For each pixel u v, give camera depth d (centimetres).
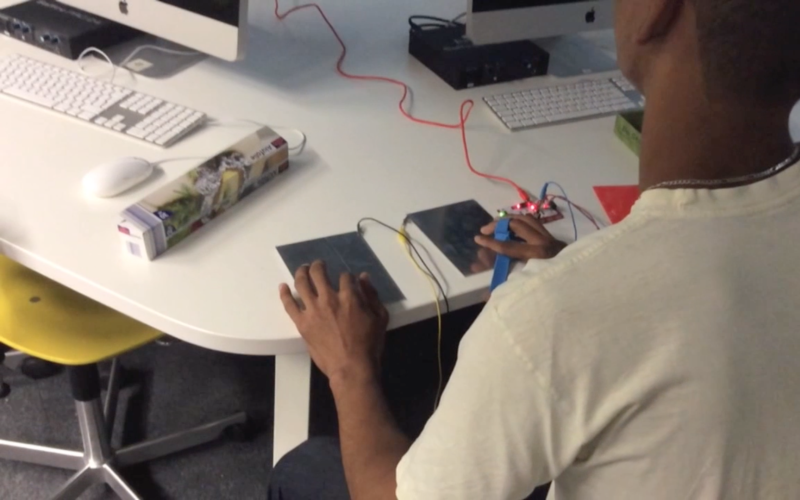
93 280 90
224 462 158
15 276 124
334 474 101
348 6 184
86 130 120
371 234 102
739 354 50
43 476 152
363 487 75
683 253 52
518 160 124
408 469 62
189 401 170
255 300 89
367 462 76
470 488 58
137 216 93
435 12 184
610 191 117
